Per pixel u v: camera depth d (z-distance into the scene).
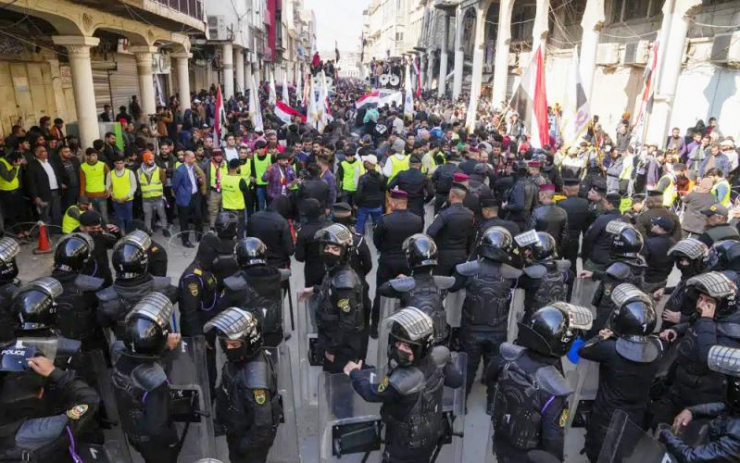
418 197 8.03
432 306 4.14
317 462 4.04
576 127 9.20
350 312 3.93
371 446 3.31
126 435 3.25
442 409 3.29
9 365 2.65
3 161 8.50
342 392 3.33
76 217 6.28
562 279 4.82
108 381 3.65
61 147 9.30
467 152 10.41
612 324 3.51
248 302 4.19
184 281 4.20
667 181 9.91
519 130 17.44
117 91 18.14
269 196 8.81
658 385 4.02
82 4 9.81
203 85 31.61
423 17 50.78
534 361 2.94
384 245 5.81
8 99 12.12
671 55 15.02
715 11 15.68
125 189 8.73
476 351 4.44
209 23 25.41
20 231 9.04
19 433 2.48
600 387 3.58
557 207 6.31
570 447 4.12
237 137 10.98
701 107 15.96
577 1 24.23
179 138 14.14
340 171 9.75
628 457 3.00
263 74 43.31
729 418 2.56
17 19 11.03
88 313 4.02
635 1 20.34
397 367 2.88
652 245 5.48
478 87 30.69
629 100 20.22
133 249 3.84
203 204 9.81
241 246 4.19
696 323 3.62
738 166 11.63
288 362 3.61
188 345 3.66
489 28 36.94
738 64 14.35
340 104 27.62
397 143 9.39
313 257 5.49
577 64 9.00
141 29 13.48
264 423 2.94
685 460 2.59
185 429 3.59
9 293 3.96
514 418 2.93
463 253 5.96
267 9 43.44
